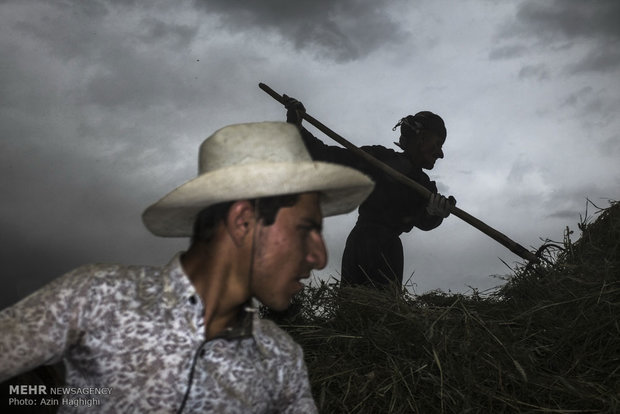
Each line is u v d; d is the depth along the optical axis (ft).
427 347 9.57
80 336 4.24
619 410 8.52
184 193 4.42
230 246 4.45
